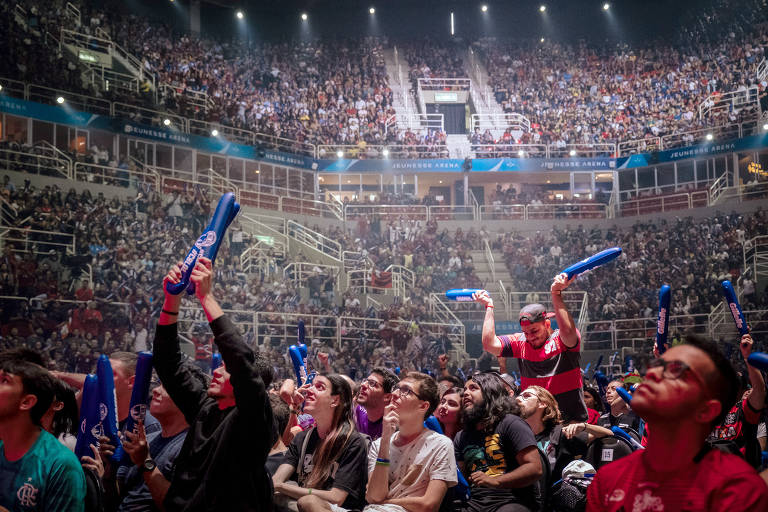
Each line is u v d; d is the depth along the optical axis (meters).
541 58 35.53
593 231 27.31
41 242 18.47
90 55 25.72
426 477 3.81
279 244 24.61
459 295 5.89
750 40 32.44
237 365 2.88
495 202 29.70
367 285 24.25
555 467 4.69
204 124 26.22
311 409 4.04
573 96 33.25
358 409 5.38
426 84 34.41
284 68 32.84
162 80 27.67
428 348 21.22
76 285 18.22
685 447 1.86
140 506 3.48
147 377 3.10
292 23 36.84
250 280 21.33
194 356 18.17
